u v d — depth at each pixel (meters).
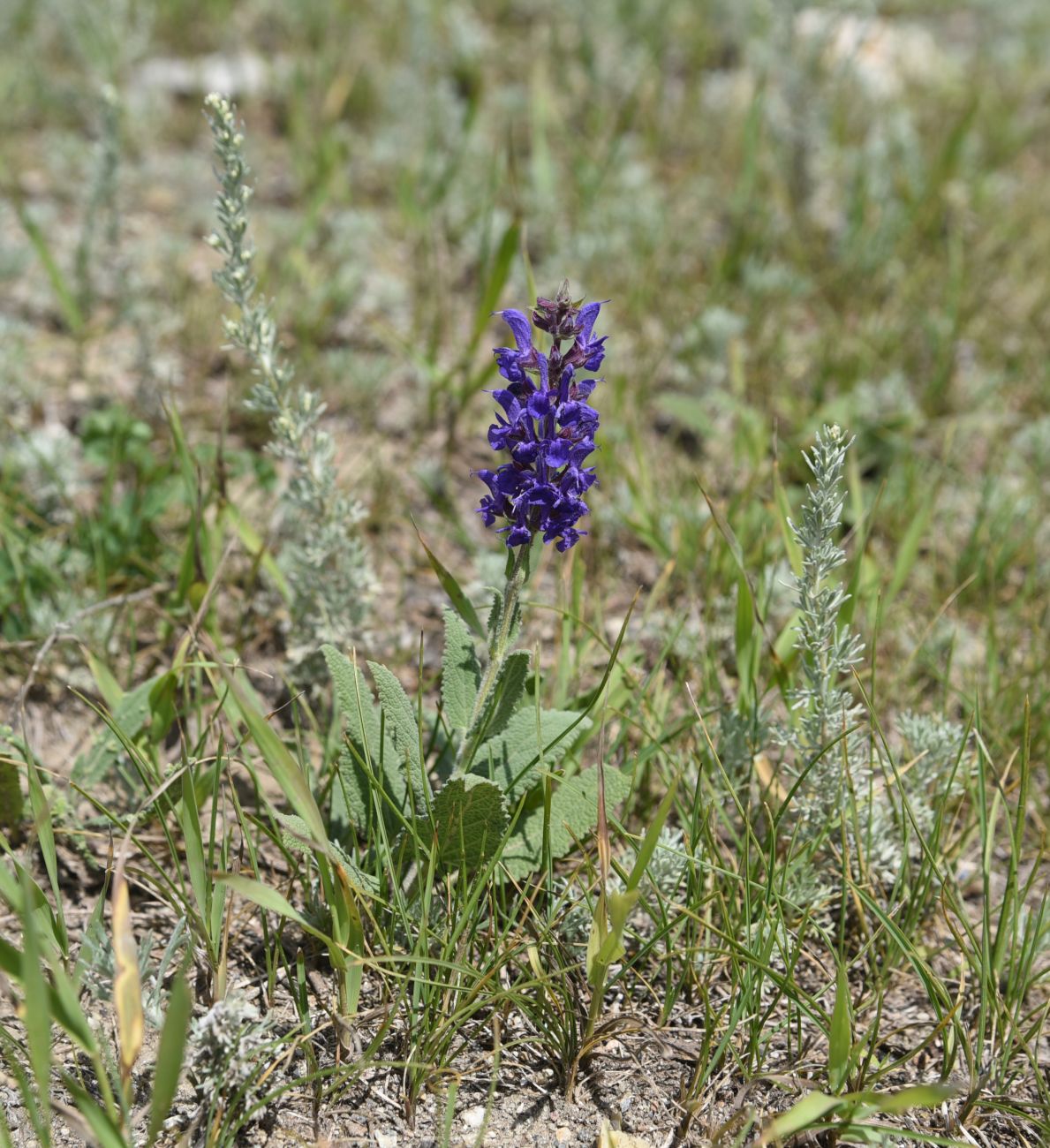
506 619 2.59
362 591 3.58
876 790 3.28
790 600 3.90
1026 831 3.36
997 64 8.78
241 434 4.75
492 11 8.83
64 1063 2.56
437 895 2.80
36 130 6.94
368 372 4.91
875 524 4.51
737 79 7.81
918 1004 2.90
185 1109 2.48
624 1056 2.69
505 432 2.39
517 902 2.69
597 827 2.71
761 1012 2.80
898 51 8.54
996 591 4.29
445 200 6.28
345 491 4.30
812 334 5.70
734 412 4.93
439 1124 2.51
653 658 3.88
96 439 4.33
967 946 3.03
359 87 7.45
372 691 3.52
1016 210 6.71
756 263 5.85
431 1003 2.58
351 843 2.96
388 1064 2.45
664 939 2.84
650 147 7.10
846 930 3.04
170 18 8.02
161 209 6.26
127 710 3.13
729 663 3.82
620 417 4.92
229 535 4.11
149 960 2.81
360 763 2.72
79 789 2.71
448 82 7.62
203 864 2.54
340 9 8.23
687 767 3.23
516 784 2.87
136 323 4.95
